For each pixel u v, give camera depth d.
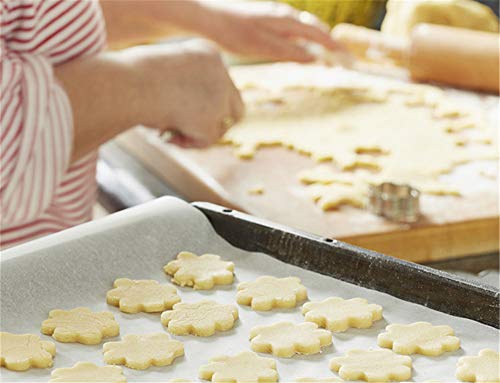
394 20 2.58
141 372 0.86
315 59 2.11
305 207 1.61
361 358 0.86
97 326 0.92
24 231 1.49
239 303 0.98
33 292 0.96
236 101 1.73
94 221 1.06
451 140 1.93
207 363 0.87
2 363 0.86
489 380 0.82
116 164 1.88
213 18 1.98
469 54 2.21
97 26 1.52
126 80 1.51
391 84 2.31
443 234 1.53
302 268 1.03
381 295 0.97
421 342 0.88
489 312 0.91
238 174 1.76
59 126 1.41
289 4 2.94
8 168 1.37
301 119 2.07
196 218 1.09
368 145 1.89
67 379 0.83
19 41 1.42
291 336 0.90
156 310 0.96
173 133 1.66
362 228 1.52
